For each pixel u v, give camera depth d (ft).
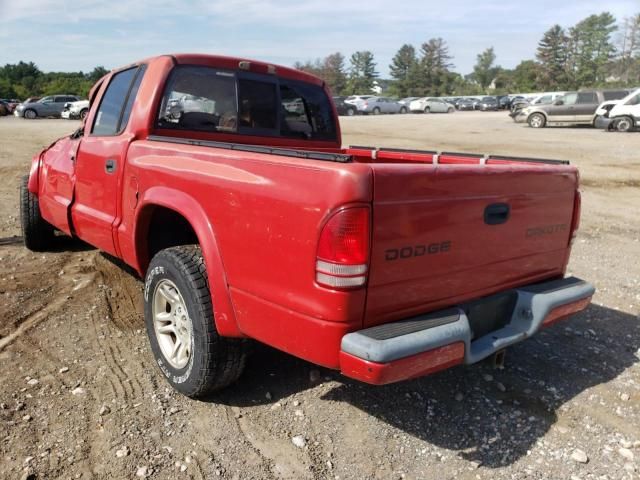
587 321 15.60
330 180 7.82
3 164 44.37
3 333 13.55
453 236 8.92
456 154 13.94
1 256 19.67
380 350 7.66
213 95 13.75
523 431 10.36
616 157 51.06
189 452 9.41
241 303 9.34
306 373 12.08
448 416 10.74
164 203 10.79
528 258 10.54
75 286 16.72
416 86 399.65
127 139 12.65
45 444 9.47
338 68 429.79
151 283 11.34
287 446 9.68
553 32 354.13
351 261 7.76
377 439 9.96
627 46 363.76
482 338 9.70
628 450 9.85
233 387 11.46
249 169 9.07
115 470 8.91
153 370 12.01
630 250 22.94
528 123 91.76
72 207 15.52
